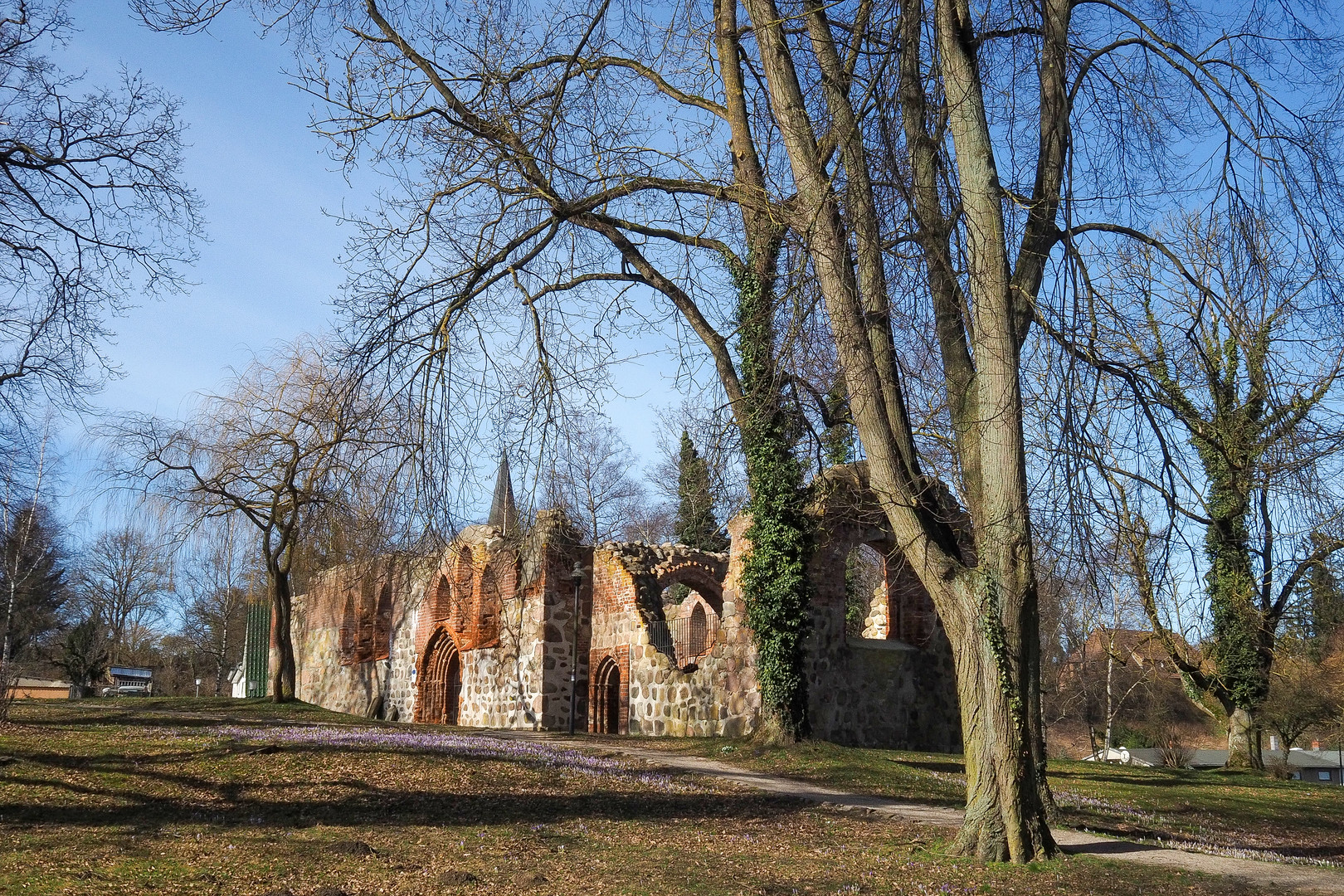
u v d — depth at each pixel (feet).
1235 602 78.13
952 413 38.04
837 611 75.10
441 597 109.91
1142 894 31.22
